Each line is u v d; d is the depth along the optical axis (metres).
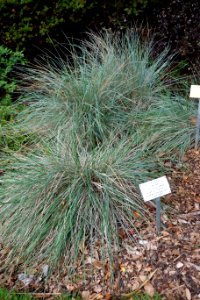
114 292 2.62
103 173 3.02
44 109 3.95
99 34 4.73
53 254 2.78
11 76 4.68
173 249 2.73
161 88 4.01
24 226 2.90
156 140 3.56
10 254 2.88
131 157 3.24
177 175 3.31
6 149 3.65
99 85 3.80
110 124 3.71
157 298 2.51
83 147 3.42
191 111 3.78
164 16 4.47
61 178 3.00
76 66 4.36
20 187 3.02
